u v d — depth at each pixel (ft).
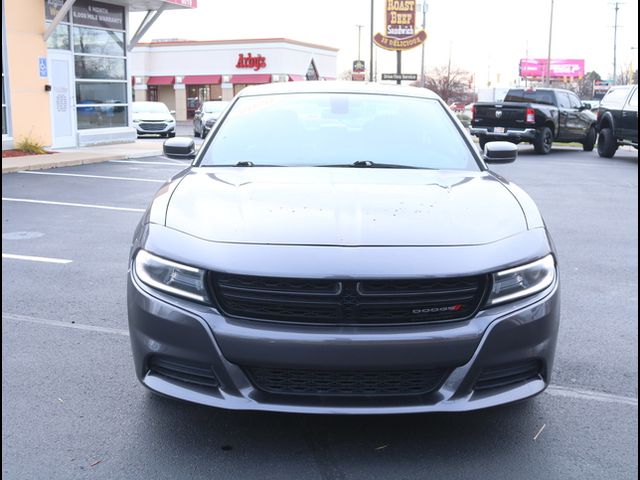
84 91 60.08
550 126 67.87
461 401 9.64
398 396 9.63
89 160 50.31
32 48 52.60
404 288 9.52
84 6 58.49
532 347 9.96
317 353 9.31
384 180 12.67
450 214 10.84
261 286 9.54
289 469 9.88
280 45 165.27
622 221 30.89
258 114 15.49
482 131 68.08
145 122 92.22
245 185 12.12
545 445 10.62
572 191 40.70
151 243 10.39
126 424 11.15
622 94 61.72
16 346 14.55
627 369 13.74
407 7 116.88
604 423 11.39
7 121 51.01
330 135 14.79
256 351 9.41
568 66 322.96
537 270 10.22
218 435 10.80
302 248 9.71
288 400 9.64
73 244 24.18
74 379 12.89
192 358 9.71
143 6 63.16
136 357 10.39
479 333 9.58
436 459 10.17
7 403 11.88
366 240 9.89
